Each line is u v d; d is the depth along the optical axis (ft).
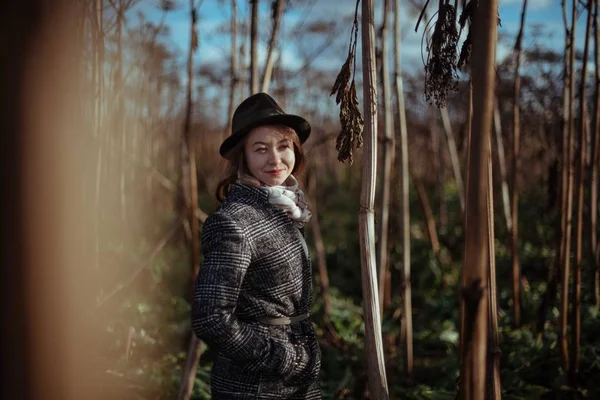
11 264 2.77
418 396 11.60
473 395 5.05
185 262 18.81
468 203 4.99
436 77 6.11
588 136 16.07
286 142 6.48
